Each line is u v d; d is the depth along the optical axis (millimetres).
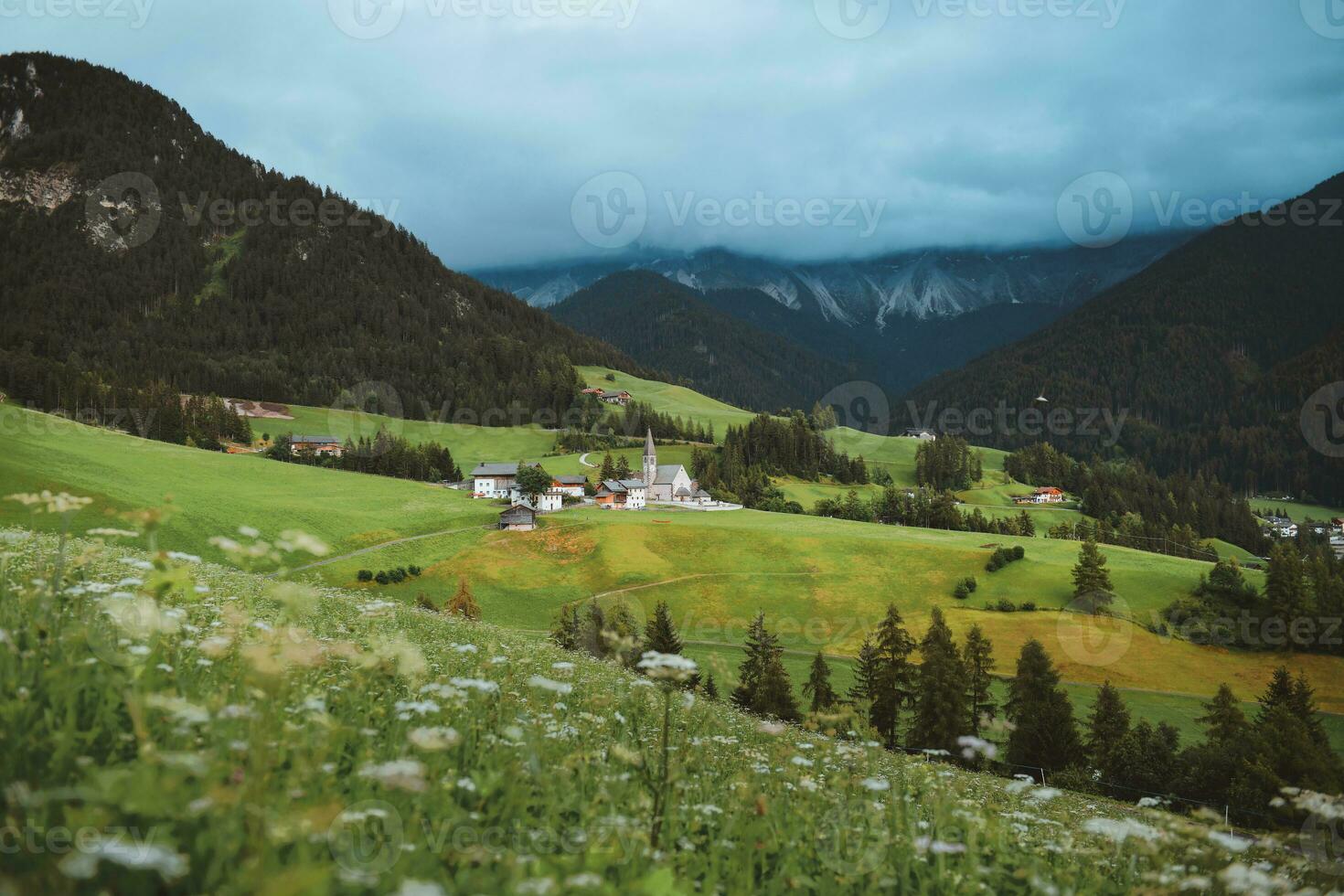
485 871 3457
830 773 7594
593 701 7953
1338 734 63375
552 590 90438
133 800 2678
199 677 5305
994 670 71750
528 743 5234
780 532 108562
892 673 50125
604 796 4934
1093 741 48969
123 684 3914
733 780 6641
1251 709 66688
